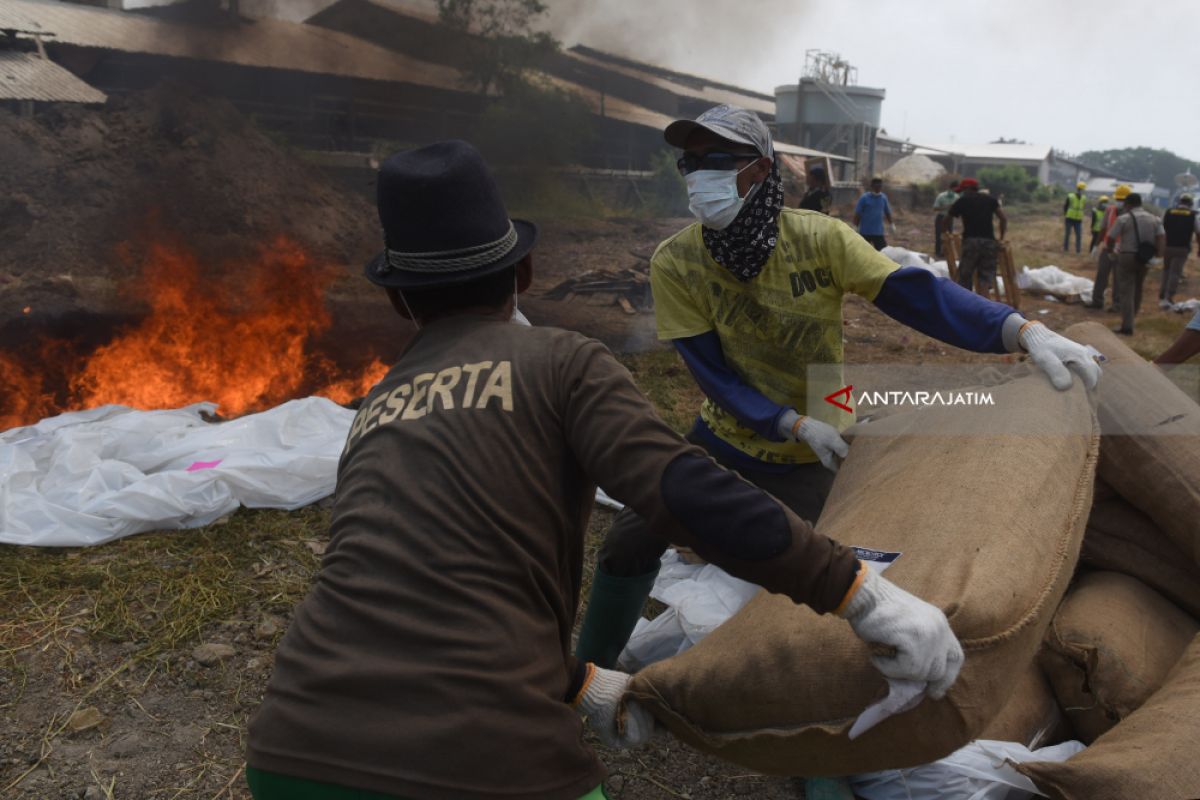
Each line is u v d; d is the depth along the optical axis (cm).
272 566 354
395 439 154
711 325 270
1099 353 261
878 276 240
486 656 138
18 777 242
